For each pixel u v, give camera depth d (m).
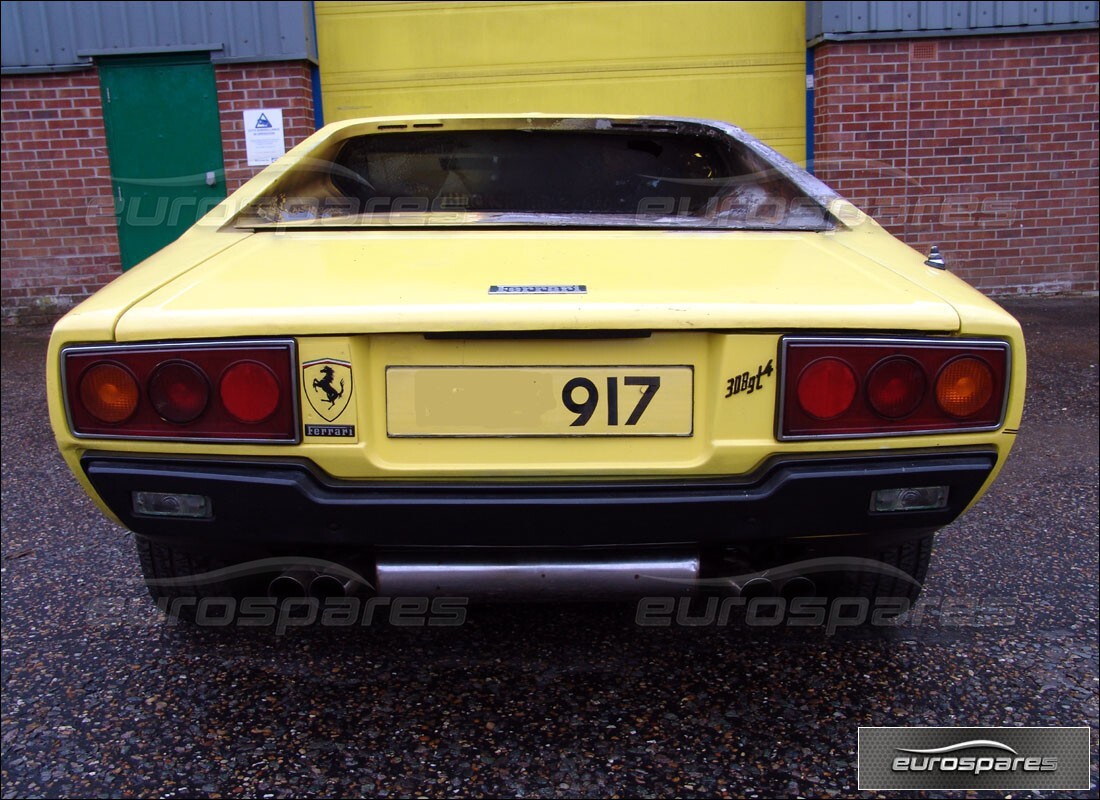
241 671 2.28
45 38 7.00
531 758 1.95
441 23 7.26
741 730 2.04
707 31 7.30
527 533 1.76
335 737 2.02
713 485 1.76
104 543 3.09
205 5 6.95
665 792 1.85
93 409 1.74
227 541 1.82
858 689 2.20
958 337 1.76
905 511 1.80
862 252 2.17
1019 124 7.22
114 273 7.31
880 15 7.00
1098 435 4.22
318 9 7.23
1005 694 2.17
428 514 1.73
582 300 1.74
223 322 1.71
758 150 2.68
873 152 7.22
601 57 7.33
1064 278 7.41
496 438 1.76
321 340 1.72
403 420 1.76
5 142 7.12
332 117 7.40
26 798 1.82
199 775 1.89
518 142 2.75
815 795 1.84
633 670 2.28
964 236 7.19
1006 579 2.76
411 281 1.87
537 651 2.37
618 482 1.76
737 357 1.74
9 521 3.31
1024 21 7.07
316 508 1.73
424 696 2.17
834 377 1.73
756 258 2.08
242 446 1.73
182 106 7.10
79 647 2.39
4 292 7.32
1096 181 7.29
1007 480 3.66
